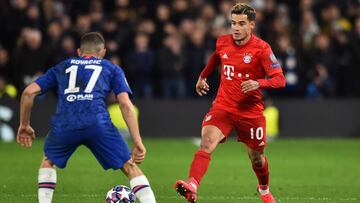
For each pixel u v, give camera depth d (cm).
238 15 2975
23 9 6506
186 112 6306
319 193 3709
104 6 7100
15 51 6172
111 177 4159
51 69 2739
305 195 3641
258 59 2989
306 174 4428
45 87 2719
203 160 2927
